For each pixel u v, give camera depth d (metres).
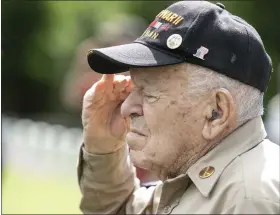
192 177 3.71
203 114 3.67
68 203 11.25
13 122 22.56
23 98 33.56
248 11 17.97
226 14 3.82
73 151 17.95
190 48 3.64
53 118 27.83
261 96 3.84
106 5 28.95
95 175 4.49
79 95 7.28
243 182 3.51
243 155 3.69
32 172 16.02
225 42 3.66
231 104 3.64
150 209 4.26
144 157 3.83
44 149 17.53
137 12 23.05
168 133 3.73
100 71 3.99
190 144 3.74
